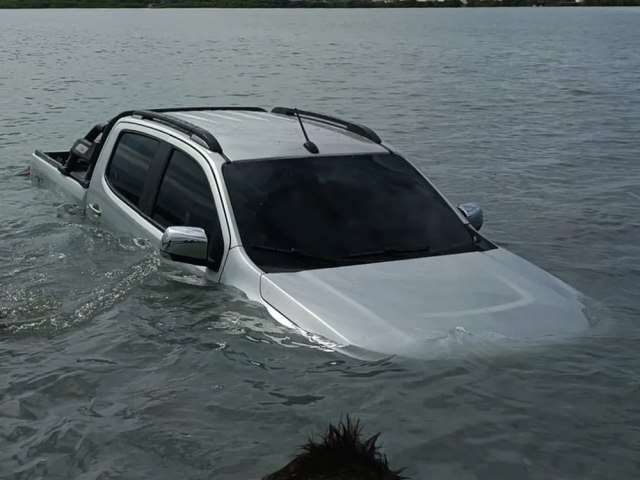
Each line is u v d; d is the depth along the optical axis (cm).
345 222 566
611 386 438
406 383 434
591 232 886
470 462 375
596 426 403
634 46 4534
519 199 1037
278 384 441
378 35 5881
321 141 645
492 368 448
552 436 395
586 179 1161
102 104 1855
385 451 382
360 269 528
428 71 2945
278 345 475
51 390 455
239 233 552
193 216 595
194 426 410
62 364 484
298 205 571
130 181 695
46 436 407
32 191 883
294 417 412
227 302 527
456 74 2836
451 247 572
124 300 562
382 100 2045
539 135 1537
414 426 401
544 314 505
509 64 3306
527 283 539
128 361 483
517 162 1275
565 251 811
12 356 498
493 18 10538
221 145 622
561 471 370
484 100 2088
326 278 516
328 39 5247
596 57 3728
